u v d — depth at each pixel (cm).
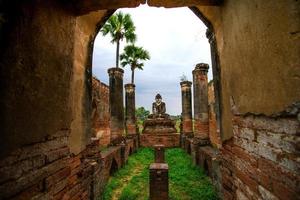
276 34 193
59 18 295
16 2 202
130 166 1134
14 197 202
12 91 198
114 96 1297
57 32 290
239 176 319
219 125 435
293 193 182
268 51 208
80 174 395
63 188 310
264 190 236
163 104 2275
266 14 208
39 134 246
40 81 248
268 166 225
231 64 325
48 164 267
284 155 194
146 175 939
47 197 261
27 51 222
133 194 701
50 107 274
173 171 977
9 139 194
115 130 1244
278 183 206
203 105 1141
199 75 1172
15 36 202
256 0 227
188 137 1602
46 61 262
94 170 521
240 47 281
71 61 340
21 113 212
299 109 167
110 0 325
